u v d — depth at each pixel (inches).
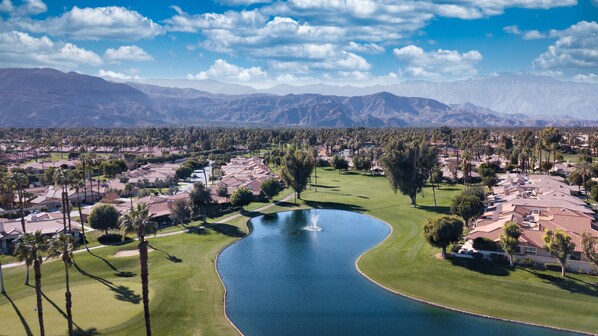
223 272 3191.4
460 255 3174.2
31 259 2172.7
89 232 4158.5
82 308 2472.9
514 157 7416.3
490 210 4335.6
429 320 2401.6
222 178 7298.2
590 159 6717.5
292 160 5620.1
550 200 4328.3
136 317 2375.7
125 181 6756.9
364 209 5167.3
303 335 2252.7
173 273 3090.6
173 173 7618.1
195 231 4237.2
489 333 2246.6
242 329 2324.1
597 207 4594.0
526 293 2605.8
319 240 3996.1
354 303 2632.9
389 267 3164.4
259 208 5290.4
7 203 5014.8
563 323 2293.3
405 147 5388.8
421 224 4313.5
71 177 3858.3
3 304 2532.0
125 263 3292.3
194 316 2437.3
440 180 6742.1
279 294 2780.5
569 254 2925.7
